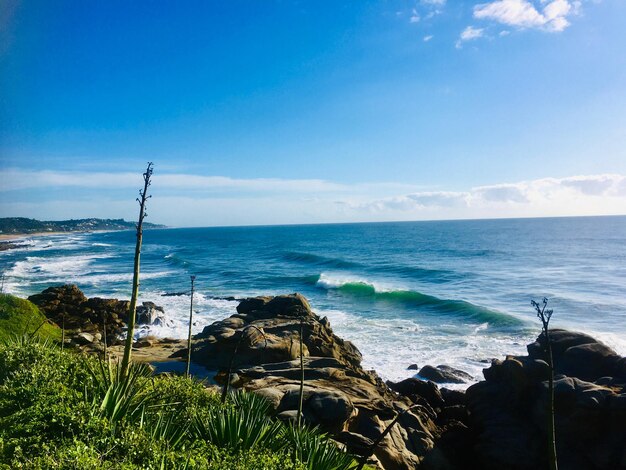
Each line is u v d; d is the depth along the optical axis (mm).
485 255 86688
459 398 19969
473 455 15672
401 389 20688
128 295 48469
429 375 23266
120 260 87562
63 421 6316
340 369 20344
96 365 9562
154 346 27062
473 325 34469
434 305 41625
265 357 21516
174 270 71625
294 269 71875
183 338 31109
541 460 14500
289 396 14898
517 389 16875
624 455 13188
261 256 97875
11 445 5836
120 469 5352
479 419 16938
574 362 16922
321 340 24047
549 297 44062
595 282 51594
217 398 9719
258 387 17750
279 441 7414
